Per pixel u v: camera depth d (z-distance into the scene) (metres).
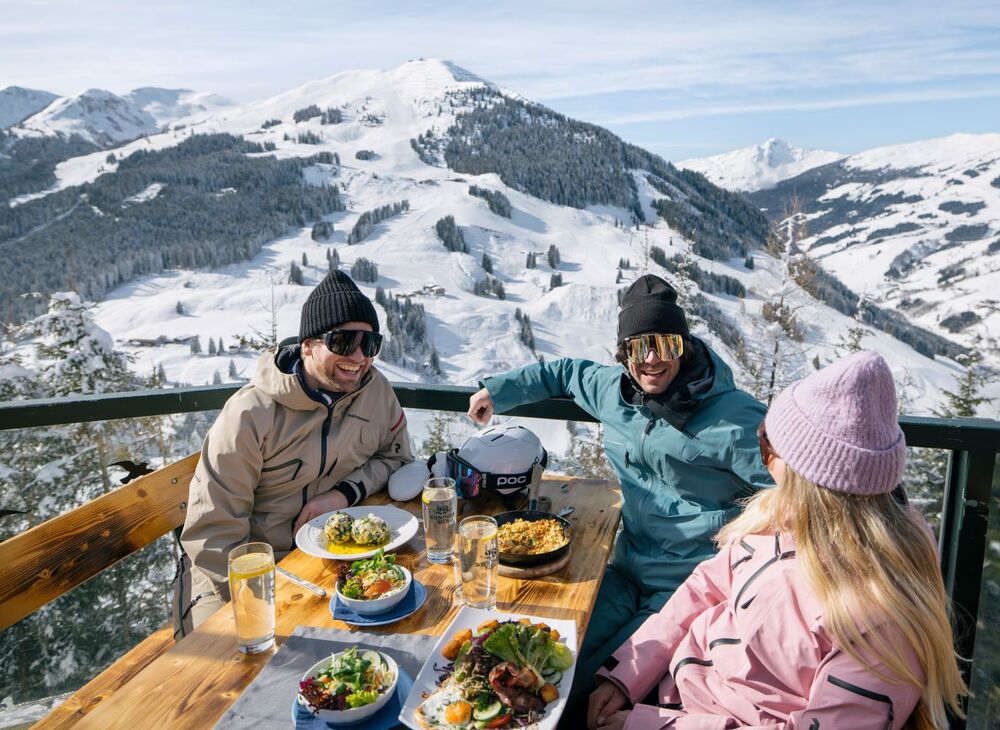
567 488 2.15
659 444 1.94
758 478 1.82
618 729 1.42
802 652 1.19
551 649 1.23
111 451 2.79
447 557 1.65
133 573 2.46
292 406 1.98
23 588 1.60
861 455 1.12
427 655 1.28
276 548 2.05
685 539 1.92
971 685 1.95
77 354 13.58
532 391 2.33
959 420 1.89
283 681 1.21
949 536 1.99
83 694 1.60
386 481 2.16
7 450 2.74
